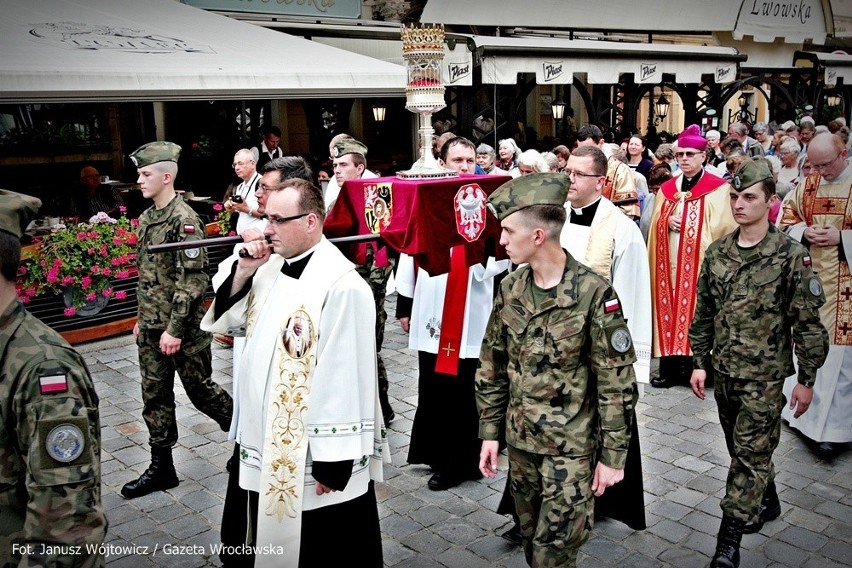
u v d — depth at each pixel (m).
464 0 12.16
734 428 4.04
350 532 3.28
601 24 14.08
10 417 2.28
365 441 3.15
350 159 5.87
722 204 6.35
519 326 3.23
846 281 5.23
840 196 5.26
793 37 18.55
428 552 4.23
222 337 8.05
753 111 24.62
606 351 3.08
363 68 9.28
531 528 3.42
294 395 3.13
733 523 3.99
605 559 4.15
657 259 6.57
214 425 6.04
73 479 2.26
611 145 8.81
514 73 11.45
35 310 7.62
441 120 12.71
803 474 5.13
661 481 5.04
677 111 21.84
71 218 8.45
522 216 3.12
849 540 4.32
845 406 5.31
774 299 3.89
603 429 3.11
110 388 6.89
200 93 7.97
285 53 9.13
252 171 6.69
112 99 7.41
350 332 3.11
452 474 4.93
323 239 3.30
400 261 5.18
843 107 21.16
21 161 10.45
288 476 3.13
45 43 7.67
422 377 4.98
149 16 9.33
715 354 4.09
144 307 4.74
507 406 3.44
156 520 4.63
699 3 15.54
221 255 8.94
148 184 4.64
